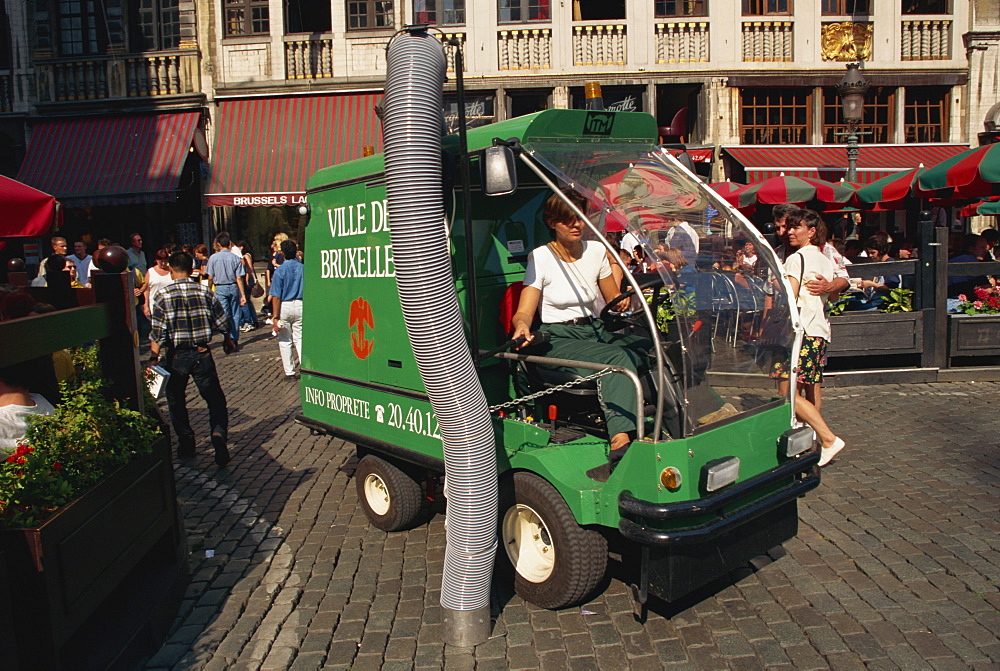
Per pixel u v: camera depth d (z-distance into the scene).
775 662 3.39
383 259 4.61
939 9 16.78
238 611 4.02
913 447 6.23
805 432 3.86
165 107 16.58
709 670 3.35
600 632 3.68
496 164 3.57
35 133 16.55
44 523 2.88
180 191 16.55
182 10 16.56
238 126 16.45
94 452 3.40
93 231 16.92
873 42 16.58
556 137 3.83
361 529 5.11
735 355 3.71
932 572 4.14
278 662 3.53
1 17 16.50
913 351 8.52
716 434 3.47
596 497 3.57
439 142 3.54
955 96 16.88
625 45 16.38
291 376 10.40
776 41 16.47
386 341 4.70
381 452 4.86
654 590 3.43
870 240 10.71
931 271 8.49
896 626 3.64
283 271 10.09
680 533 3.28
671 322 3.49
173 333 6.60
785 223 5.72
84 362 5.17
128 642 3.35
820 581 4.11
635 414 3.63
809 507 5.10
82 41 16.70
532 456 3.78
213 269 12.52
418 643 3.67
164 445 4.10
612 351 3.83
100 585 3.29
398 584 4.28
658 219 3.74
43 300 5.47
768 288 3.90
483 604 3.64
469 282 3.87
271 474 6.39
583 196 3.67
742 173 16.31
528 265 4.14
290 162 15.81
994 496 5.13
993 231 12.04
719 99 16.41
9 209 5.54
